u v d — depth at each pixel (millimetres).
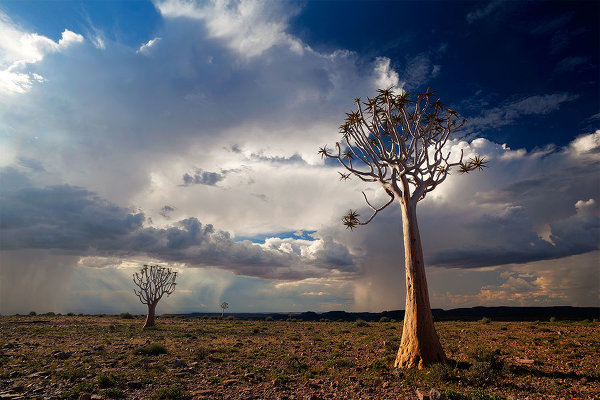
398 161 16766
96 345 21703
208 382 12547
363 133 18641
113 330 35688
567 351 18297
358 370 14391
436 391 9758
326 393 11070
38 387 11188
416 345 14188
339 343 24859
